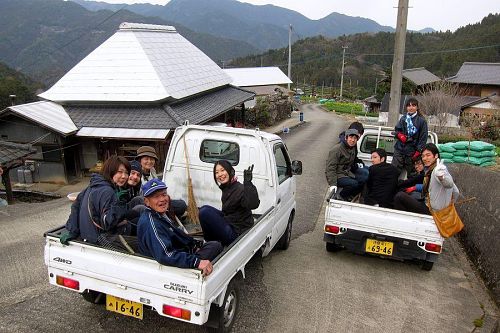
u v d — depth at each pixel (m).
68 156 15.45
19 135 14.87
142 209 4.30
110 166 3.82
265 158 5.09
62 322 4.13
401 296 5.00
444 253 6.53
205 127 5.25
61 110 15.27
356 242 5.45
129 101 14.89
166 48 19.31
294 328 4.21
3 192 13.15
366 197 5.88
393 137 7.73
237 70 52.31
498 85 41.91
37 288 4.86
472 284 5.44
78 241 3.61
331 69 91.50
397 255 5.30
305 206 8.76
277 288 5.04
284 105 36.38
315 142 20.34
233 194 4.39
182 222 5.13
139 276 3.35
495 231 5.70
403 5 10.91
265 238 4.85
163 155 14.38
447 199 5.02
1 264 5.58
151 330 4.02
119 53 17.03
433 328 4.35
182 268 3.20
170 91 15.31
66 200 9.47
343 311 4.59
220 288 3.50
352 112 47.69
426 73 49.44
